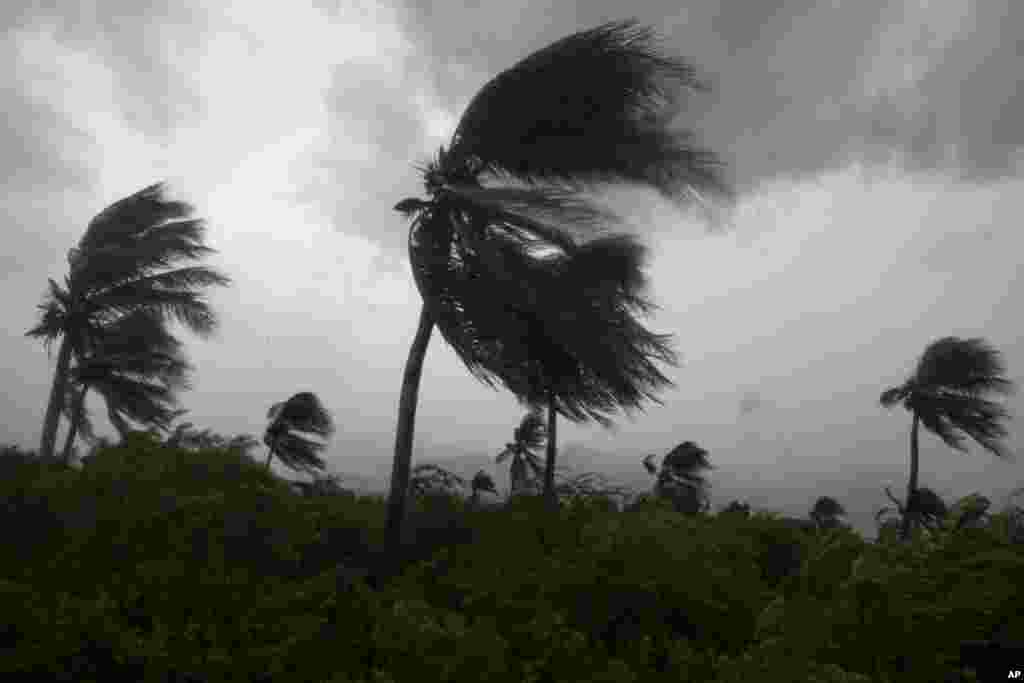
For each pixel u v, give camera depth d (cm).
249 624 448
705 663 442
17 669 347
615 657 468
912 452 1714
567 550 578
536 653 451
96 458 621
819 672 355
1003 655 368
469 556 631
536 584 536
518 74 702
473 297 712
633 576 508
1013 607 377
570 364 823
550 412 1119
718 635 498
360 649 439
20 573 449
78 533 489
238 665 404
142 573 464
